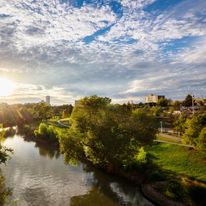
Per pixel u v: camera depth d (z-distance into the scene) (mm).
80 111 61562
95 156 57812
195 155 56812
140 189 46781
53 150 86500
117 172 55062
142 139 57438
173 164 54781
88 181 52125
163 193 41719
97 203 41625
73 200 42844
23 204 40969
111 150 54031
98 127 55469
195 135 57438
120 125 56500
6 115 175750
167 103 170125
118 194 45250
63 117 181375
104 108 63656
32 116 191000
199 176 46500
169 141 70562
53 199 43062
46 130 102375
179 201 38562
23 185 49781
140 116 59969
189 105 149625
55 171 59469
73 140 57000
